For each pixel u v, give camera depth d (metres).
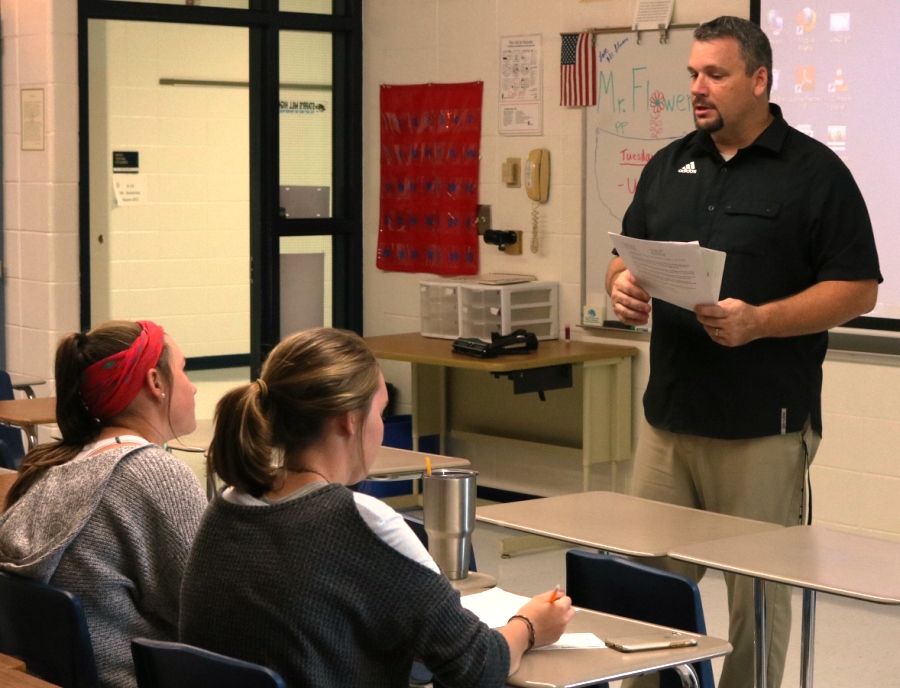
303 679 1.71
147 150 8.98
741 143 3.10
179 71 9.03
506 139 5.97
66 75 6.00
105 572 2.12
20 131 6.17
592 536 2.49
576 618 2.11
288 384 1.79
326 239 6.81
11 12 6.15
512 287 5.60
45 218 6.07
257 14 6.38
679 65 5.19
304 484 1.80
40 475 2.26
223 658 1.67
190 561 1.83
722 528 2.58
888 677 3.81
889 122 4.52
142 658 1.83
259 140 6.53
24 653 2.16
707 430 3.08
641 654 1.89
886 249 4.56
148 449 2.19
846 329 4.70
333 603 1.71
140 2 6.13
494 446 6.23
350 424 1.82
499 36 5.94
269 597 1.72
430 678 2.44
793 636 4.19
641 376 5.50
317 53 6.66
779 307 2.90
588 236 5.62
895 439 4.61
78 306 6.14
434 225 6.37
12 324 6.36
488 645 1.74
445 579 1.78
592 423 5.43
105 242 8.88
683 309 3.11
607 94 5.47
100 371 2.21
